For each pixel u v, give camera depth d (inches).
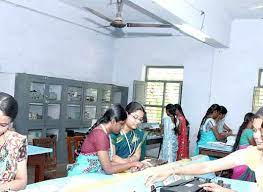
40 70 238.7
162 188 63.3
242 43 262.8
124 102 300.7
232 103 266.2
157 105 297.6
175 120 203.0
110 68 313.7
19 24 220.1
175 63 290.7
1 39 208.7
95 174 93.6
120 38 314.8
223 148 184.4
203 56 278.8
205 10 193.0
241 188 88.6
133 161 107.7
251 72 259.6
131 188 72.3
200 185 65.4
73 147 132.0
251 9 232.1
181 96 287.1
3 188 69.8
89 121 262.1
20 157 74.9
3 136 74.2
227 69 268.7
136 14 260.7
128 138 114.0
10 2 210.4
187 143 208.2
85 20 272.4
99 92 271.0
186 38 285.0
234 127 263.9
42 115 221.8
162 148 207.0
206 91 276.7
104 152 95.1
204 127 207.2
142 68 305.4
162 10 146.6
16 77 207.6
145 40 303.7
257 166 71.9
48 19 242.1
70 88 244.5
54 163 155.3
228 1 216.7
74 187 72.6
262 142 67.7
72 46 266.4
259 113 68.0
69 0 240.4
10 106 68.7
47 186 74.2
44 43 240.5
